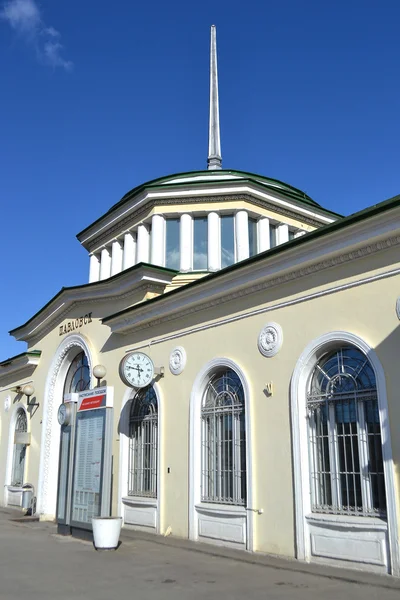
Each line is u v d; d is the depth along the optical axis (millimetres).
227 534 11508
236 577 8945
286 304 11094
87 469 13695
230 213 18266
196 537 12336
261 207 18516
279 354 11055
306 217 19469
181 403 13539
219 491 12242
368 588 7957
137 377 13906
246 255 17672
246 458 11312
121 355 16391
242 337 12039
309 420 10375
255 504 10930
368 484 9219
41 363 21906
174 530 13008
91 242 21266
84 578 9078
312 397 10383
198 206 18156
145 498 14234
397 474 8586
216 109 21984
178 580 8828
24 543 13016
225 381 12656
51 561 10617
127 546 12125
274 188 18453
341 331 9852
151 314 14805
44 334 22016
